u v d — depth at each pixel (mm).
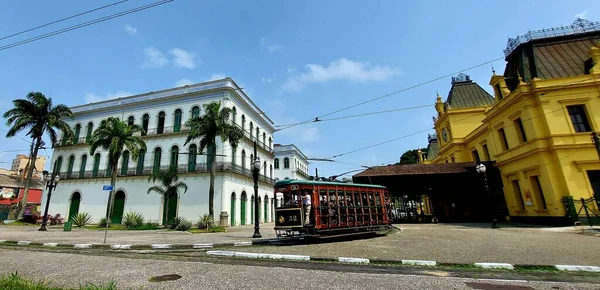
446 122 34719
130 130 30312
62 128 34906
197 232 20766
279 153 56750
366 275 6098
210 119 25469
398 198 31625
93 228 26875
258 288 5117
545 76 21078
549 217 18734
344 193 13820
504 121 23375
